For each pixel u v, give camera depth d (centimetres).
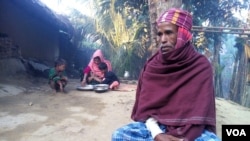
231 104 749
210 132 157
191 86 157
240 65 1165
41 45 1245
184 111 155
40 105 522
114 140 168
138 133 165
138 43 1138
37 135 363
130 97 610
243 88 1132
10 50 845
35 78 852
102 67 729
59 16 1328
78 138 355
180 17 161
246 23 1177
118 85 709
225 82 2236
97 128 395
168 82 163
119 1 1152
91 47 1747
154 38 420
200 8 1135
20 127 393
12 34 964
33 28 1149
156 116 163
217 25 1183
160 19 168
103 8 1202
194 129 151
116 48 1172
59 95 620
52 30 1381
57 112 476
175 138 150
